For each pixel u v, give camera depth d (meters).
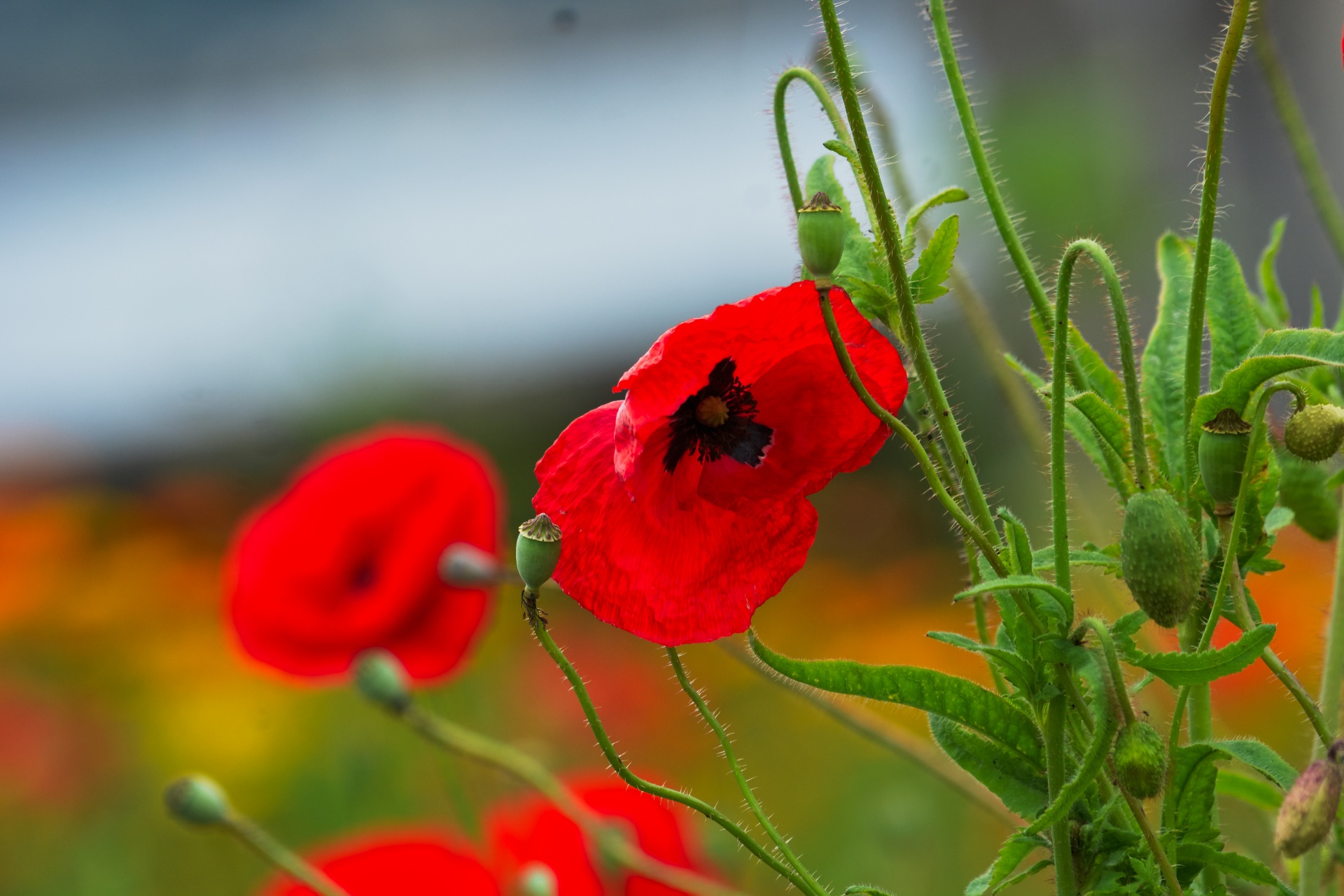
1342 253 0.95
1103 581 1.00
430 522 1.05
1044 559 0.84
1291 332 0.83
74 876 1.82
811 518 0.85
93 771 1.89
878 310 0.84
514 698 1.88
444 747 1.02
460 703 1.85
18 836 1.86
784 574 0.84
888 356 0.84
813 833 1.74
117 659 1.94
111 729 1.89
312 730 1.86
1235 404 0.84
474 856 1.03
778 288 0.82
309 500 1.05
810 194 0.86
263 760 1.84
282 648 1.06
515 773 1.00
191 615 1.99
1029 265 0.86
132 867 1.83
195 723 1.84
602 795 1.06
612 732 1.85
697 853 1.12
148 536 2.15
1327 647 0.88
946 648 1.83
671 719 1.87
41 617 1.96
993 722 0.83
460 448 1.06
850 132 0.84
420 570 1.05
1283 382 0.83
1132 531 0.81
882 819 1.55
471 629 1.07
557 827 1.05
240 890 1.82
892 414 0.84
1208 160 0.83
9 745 1.87
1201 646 0.83
